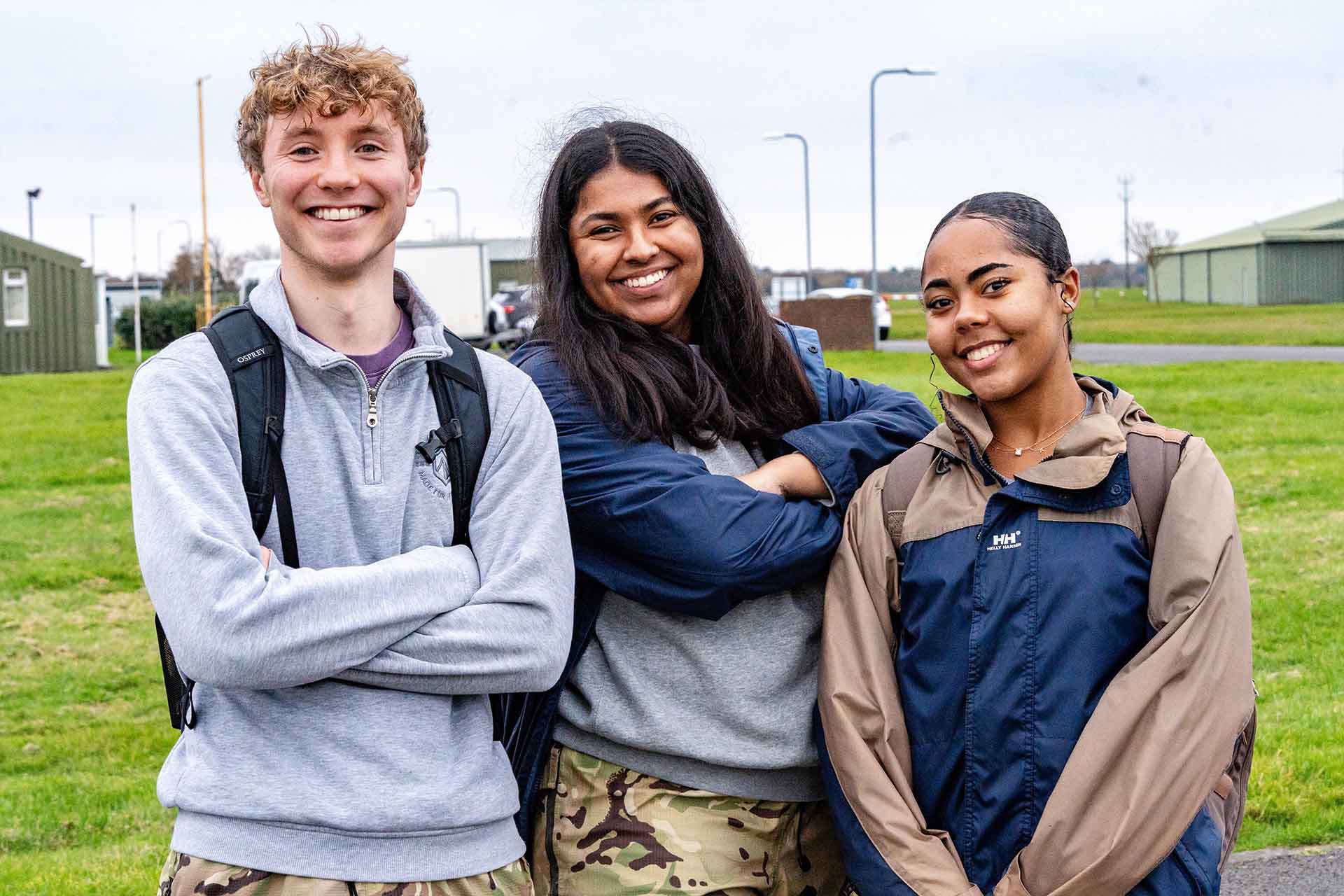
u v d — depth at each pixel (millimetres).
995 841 2381
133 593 9484
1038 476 2398
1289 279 60188
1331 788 4750
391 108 2400
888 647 2584
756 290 2969
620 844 2701
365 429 2342
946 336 2547
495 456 2449
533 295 2980
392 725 2246
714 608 2676
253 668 2143
